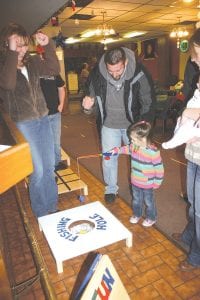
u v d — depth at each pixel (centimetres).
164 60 1212
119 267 194
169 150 436
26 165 72
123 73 220
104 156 242
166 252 207
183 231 212
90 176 352
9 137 94
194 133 145
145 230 235
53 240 200
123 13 702
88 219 223
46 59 223
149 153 206
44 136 225
